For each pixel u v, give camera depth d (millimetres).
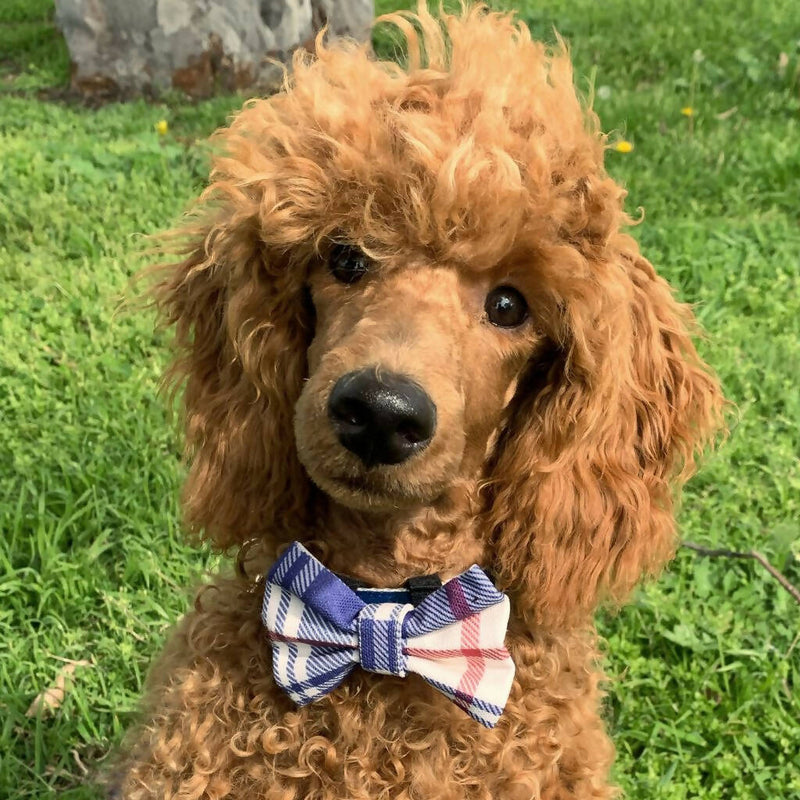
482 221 348
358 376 320
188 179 1142
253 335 395
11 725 530
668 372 442
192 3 1535
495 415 392
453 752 385
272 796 373
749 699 559
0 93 1600
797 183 1189
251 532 414
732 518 688
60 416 736
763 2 1975
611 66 1631
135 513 649
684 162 1225
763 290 973
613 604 459
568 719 408
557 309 379
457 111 372
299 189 366
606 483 413
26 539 627
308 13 1615
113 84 1593
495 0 1249
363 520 392
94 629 600
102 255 979
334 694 382
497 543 409
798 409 796
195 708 396
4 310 866
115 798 479
